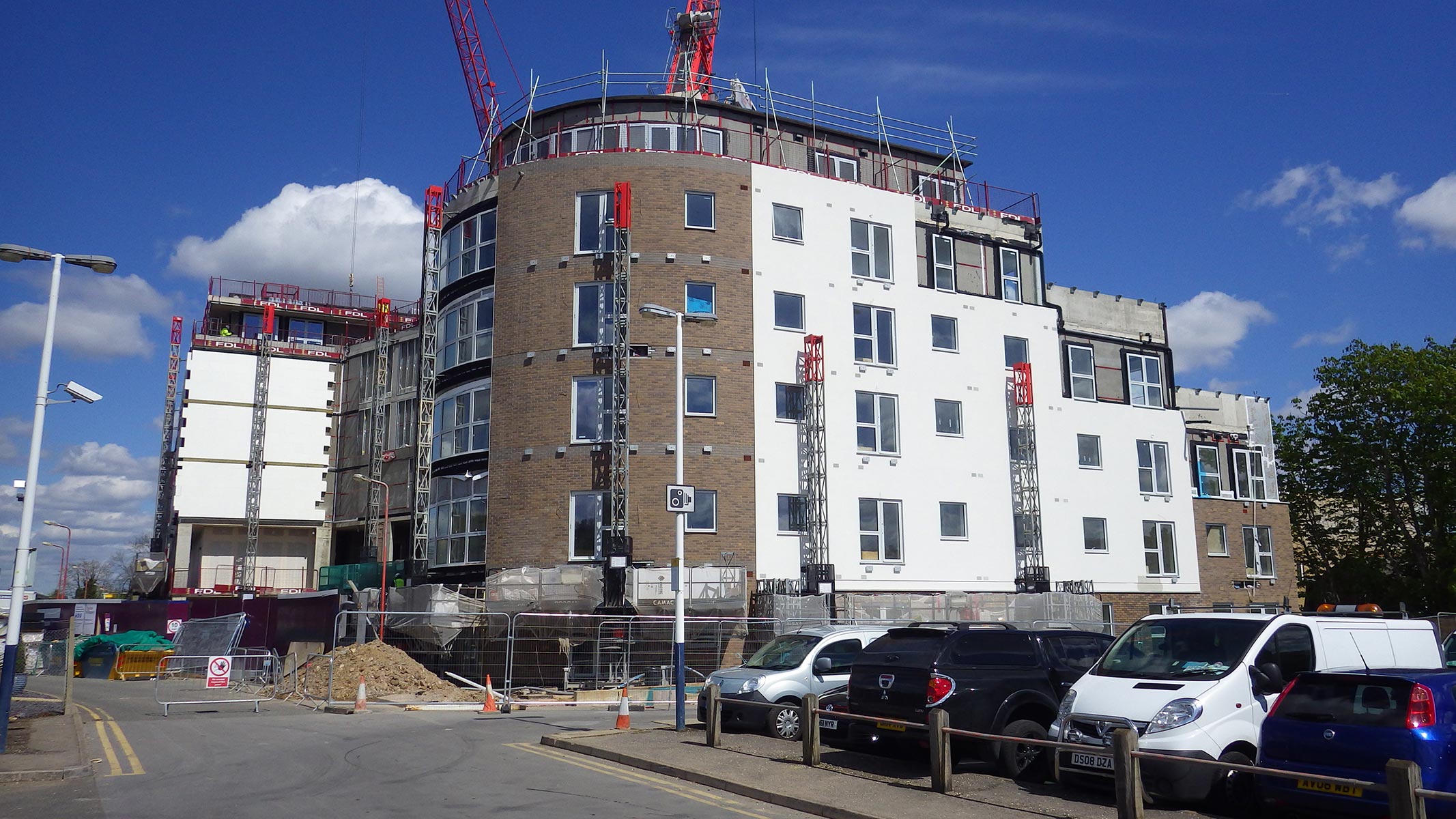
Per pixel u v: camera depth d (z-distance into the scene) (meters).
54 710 24.70
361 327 71.88
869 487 35.72
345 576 52.72
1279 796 10.35
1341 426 49.31
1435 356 47.34
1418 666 13.02
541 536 32.56
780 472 34.31
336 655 30.23
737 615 31.44
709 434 33.44
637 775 14.17
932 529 36.69
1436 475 46.09
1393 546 49.09
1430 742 9.67
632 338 33.34
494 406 34.12
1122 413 42.41
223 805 12.05
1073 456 40.69
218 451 57.66
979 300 39.59
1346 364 49.34
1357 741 9.95
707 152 37.72
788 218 36.25
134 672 43.94
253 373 58.97
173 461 84.81
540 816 11.26
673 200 34.38
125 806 12.11
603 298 33.66
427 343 43.69
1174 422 43.81
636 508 32.31
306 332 70.62
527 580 30.38
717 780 13.16
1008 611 35.47
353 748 17.17
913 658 13.72
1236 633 12.00
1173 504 42.94
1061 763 11.63
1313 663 12.02
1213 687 11.28
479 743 17.88
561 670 30.12
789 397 35.03
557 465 32.84
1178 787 10.76
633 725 20.17
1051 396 40.56
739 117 39.09
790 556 34.03
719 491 33.19
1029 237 42.03
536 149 38.09
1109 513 41.16
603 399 33.09
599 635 29.45
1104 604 40.03
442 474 35.78
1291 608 45.44
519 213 34.84
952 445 37.81
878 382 36.69
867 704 14.20
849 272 36.88
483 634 30.59
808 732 14.14
